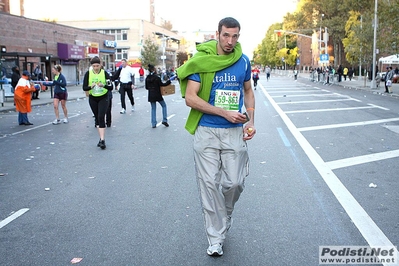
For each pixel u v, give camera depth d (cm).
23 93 1445
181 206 594
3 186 707
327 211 566
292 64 9638
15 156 945
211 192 425
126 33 7406
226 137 424
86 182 725
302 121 1489
